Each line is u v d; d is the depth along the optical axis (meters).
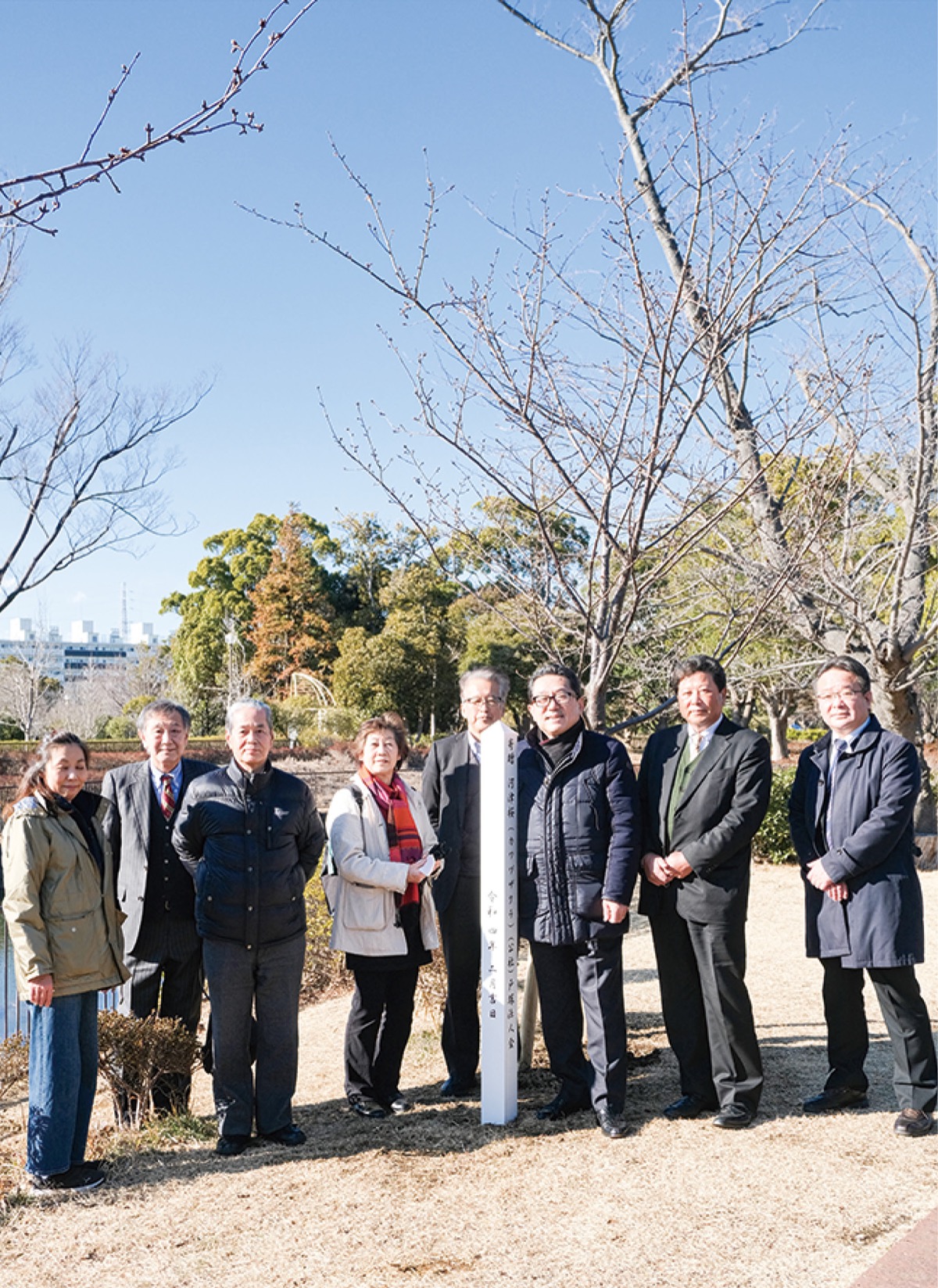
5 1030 5.61
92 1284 3.06
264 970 4.20
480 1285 2.95
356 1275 3.04
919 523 8.73
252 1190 3.70
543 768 4.42
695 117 5.36
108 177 2.74
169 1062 4.43
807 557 7.20
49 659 43.44
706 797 4.18
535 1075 5.04
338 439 5.64
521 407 5.30
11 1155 4.17
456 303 5.37
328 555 49.72
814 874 4.16
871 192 5.99
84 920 3.81
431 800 5.04
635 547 5.24
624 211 5.17
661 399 5.03
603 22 6.07
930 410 8.35
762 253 5.32
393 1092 4.64
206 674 45.72
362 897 4.54
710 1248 3.12
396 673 33.84
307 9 2.66
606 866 4.27
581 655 5.83
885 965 4.03
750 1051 4.16
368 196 5.18
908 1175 3.60
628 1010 6.24
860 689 4.30
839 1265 3.00
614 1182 3.63
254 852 4.16
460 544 5.95
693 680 4.29
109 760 23.88
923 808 12.54
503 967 4.29
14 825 3.75
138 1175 3.89
